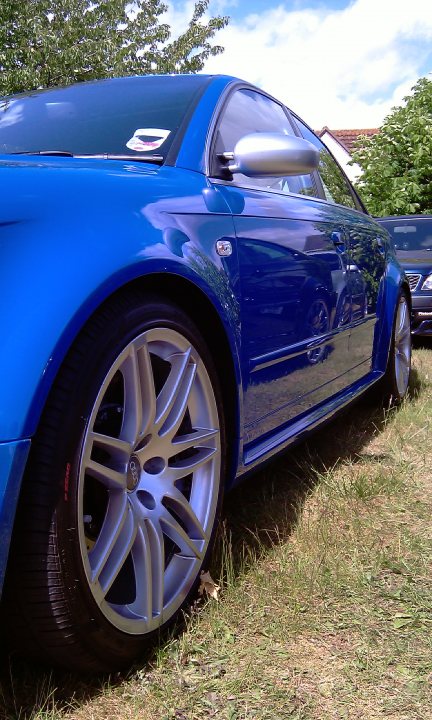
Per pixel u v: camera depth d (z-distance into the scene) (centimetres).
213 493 185
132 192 168
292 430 252
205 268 181
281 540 222
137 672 153
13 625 137
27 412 128
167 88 252
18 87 1143
